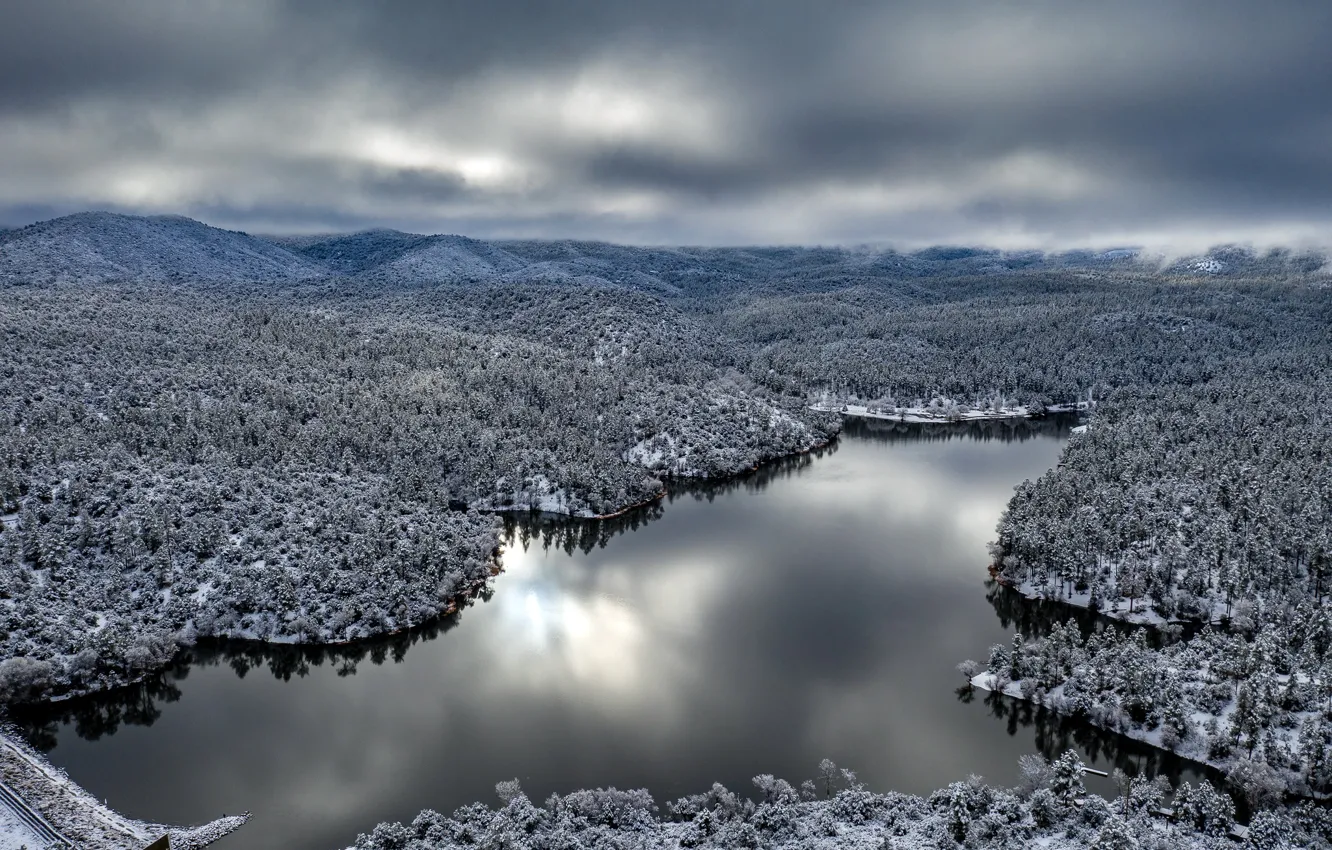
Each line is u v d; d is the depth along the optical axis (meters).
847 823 116.56
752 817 115.75
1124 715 143.50
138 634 167.50
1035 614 199.12
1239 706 134.38
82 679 156.25
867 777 136.25
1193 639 167.62
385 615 184.75
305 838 121.62
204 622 178.00
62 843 115.06
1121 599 196.12
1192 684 147.50
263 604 182.50
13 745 142.88
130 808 128.25
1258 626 175.25
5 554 178.62
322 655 178.38
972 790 116.00
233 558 194.25
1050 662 157.00
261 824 124.81
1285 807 121.56
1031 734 148.75
